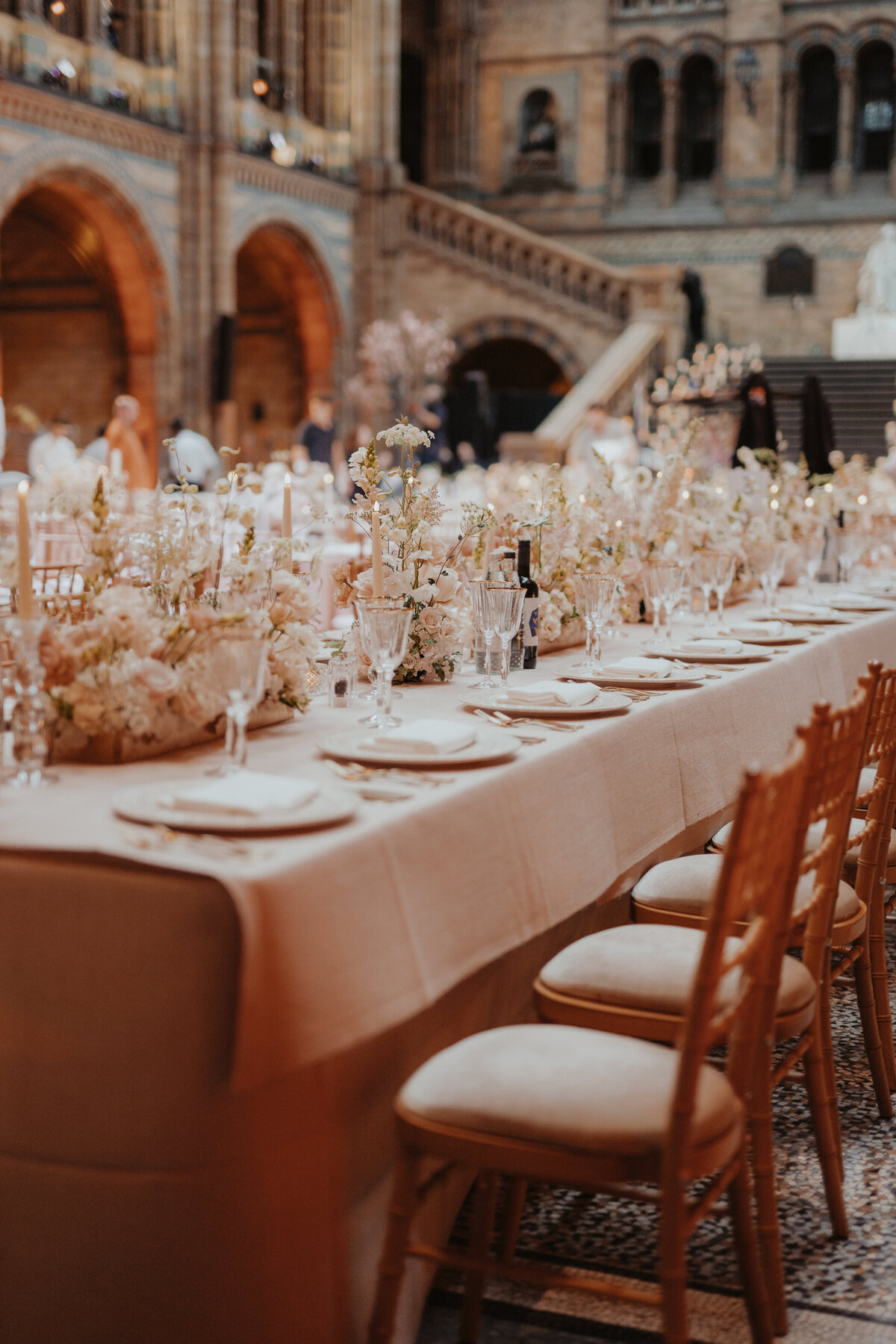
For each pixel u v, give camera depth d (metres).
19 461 17.08
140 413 18.73
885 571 8.45
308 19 21.88
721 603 5.11
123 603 2.63
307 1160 2.15
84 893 2.03
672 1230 2.02
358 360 22.64
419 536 3.70
